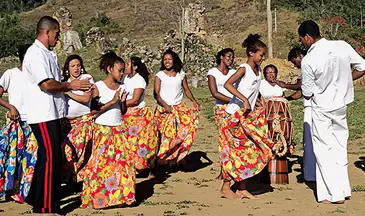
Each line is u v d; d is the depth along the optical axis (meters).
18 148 6.79
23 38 48.81
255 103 7.00
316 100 6.66
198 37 32.00
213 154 10.94
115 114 6.55
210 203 6.78
